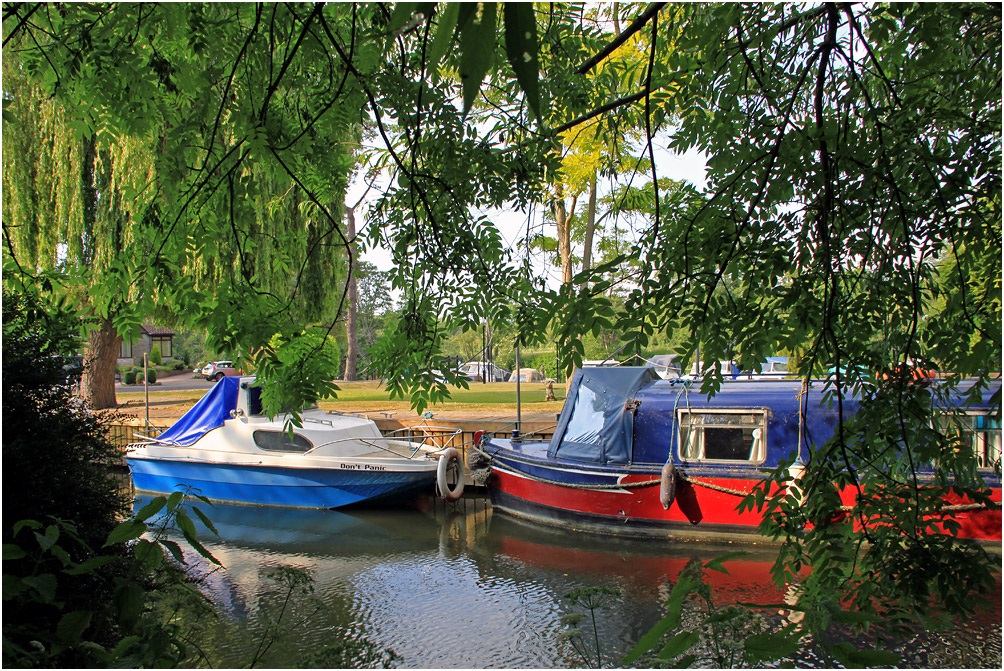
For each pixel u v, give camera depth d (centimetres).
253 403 1370
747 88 363
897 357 329
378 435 1407
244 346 323
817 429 956
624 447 1070
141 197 363
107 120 336
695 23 349
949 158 304
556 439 1172
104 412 576
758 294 316
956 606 261
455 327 404
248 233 366
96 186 1688
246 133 293
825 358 323
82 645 271
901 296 320
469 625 725
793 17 316
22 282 462
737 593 780
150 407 2203
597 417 1138
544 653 646
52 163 1661
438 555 1004
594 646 662
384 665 622
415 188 353
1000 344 287
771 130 322
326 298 1872
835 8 275
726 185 305
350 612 759
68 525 300
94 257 1658
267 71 341
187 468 1353
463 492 1414
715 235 305
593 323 279
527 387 2633
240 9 311
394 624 726
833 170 297
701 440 1027
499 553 1004
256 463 1296
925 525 278
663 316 296
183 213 335
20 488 471
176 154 315
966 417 356
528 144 382
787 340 322
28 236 1673
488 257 406
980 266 328
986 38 290
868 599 276
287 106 409
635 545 1016
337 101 354
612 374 1155
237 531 1143
